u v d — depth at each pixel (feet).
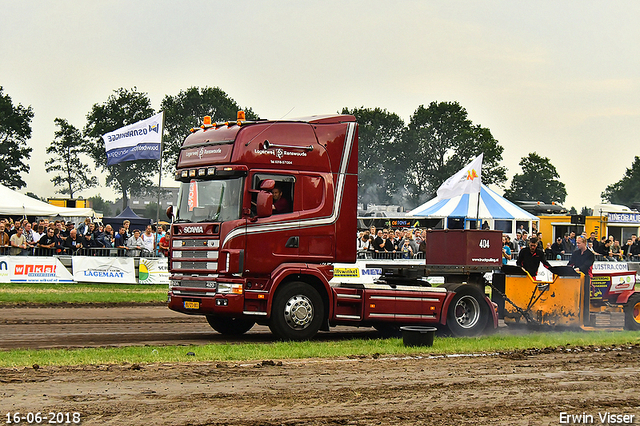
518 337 45.75
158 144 83.20
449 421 24.17
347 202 45.57
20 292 67.46
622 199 380.78
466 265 48.34
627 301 53.31
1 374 29.40
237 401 25.96
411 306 46.42
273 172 43.16
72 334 44.47
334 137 45.52
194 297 43.42
